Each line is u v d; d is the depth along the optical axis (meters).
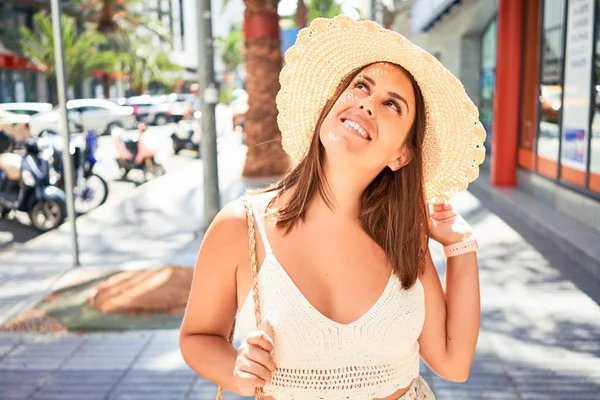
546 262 6.82
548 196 9.61
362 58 1.64
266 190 1.66
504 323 5.02
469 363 1.69
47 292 5.97
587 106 8.08
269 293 1.49
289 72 1.72
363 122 1.53
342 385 1.47
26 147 8.97
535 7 10.48
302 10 23.38
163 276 6.25
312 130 1.75
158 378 4.11
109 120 24.28
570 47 8.68
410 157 1.63
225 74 64.69
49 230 8.99
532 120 10.72
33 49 31.30
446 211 1.81
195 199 11.48
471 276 1.71
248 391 1.38
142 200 11.44
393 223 1.59
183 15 67.69
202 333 1.59
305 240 1.54
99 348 4.60
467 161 1.74
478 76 16.56
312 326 1.46
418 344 1.67
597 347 4.51
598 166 7.73
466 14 15.34
